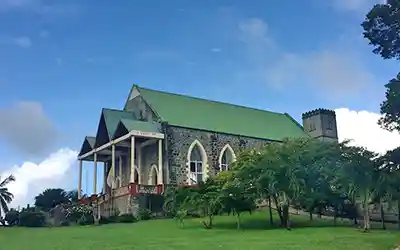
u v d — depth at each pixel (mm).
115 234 28594
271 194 32469
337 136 62594
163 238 26062
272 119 61750
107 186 55219
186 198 35281
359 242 23516
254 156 34656
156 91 54250
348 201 36281
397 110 32250
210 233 28656
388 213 42094
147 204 43406
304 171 32812
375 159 32938
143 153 50875
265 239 24969
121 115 52500
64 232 30500
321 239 24688
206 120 53312
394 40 33719
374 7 33750
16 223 44906
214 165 50625
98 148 52500
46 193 65875
